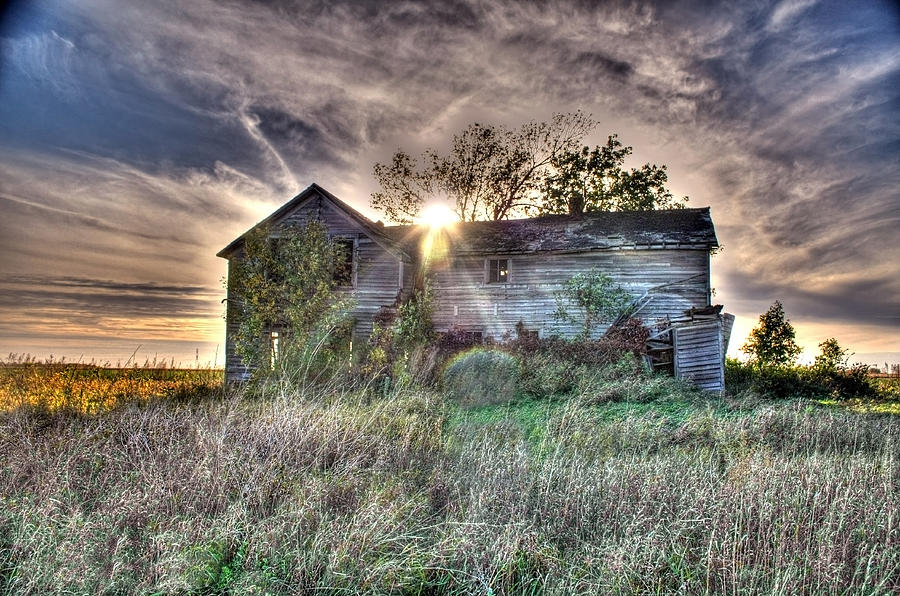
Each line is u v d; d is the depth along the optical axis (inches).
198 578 176.1
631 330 790.5
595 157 1427.2
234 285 756.6
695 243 841.5
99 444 290.5
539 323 924.6
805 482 243.4
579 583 177.6
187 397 487.2
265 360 671.1
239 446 270.2
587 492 236.8
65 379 485.7
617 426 401.1
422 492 246.5
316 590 172.7
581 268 913.5
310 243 764.0
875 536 196.7
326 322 725.3
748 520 203.0
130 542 192.2
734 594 164.4
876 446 363.3
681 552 191.3
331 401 396.8
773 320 910.4
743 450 340.2
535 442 370.6
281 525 197.5
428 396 492.4
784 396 722.8
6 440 299.0
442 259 989.8
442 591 181.2
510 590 177.8
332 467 266.5
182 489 229.9
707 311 751.7
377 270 906.1
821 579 170.4
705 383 733.3
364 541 188.7
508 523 206.1
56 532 196.5
